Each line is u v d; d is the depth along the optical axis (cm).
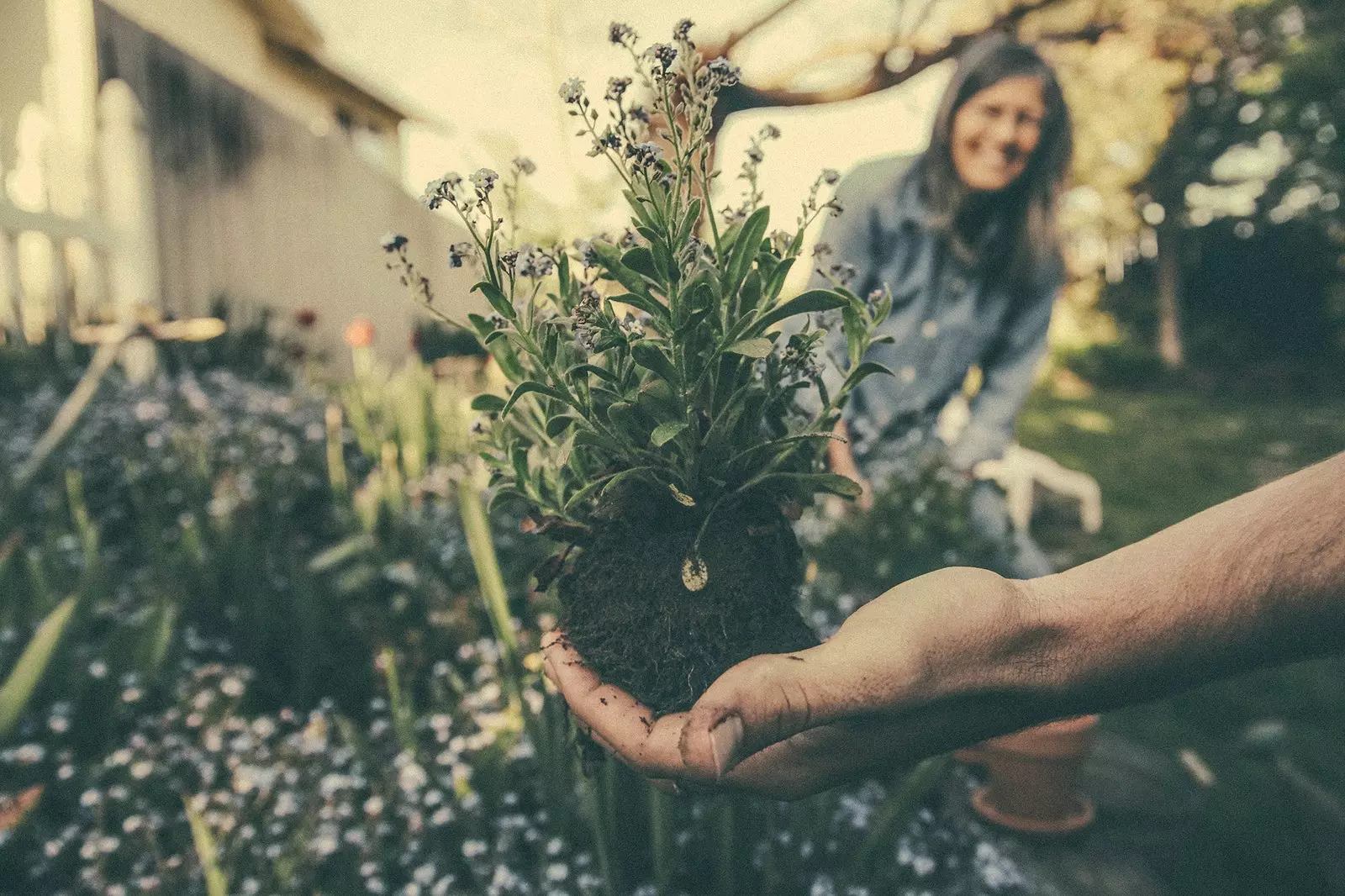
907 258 251
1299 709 266
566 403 86
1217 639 68
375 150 1347
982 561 237
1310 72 1430
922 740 74
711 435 82
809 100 377
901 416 259
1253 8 518
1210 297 1788
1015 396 262
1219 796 218
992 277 250
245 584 205
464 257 81
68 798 154
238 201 507
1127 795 213
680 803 148
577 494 80
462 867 149
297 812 148
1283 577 66
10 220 346
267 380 439
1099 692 70
